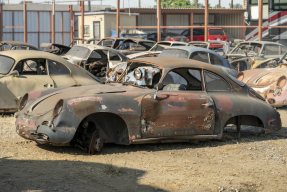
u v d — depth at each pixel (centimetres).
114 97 537
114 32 3188
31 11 4019
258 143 648
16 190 393
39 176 441
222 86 635
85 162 506
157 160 530
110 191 404
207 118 589
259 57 1445
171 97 572
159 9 2320
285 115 921
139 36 2439
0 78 805
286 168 511
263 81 942
